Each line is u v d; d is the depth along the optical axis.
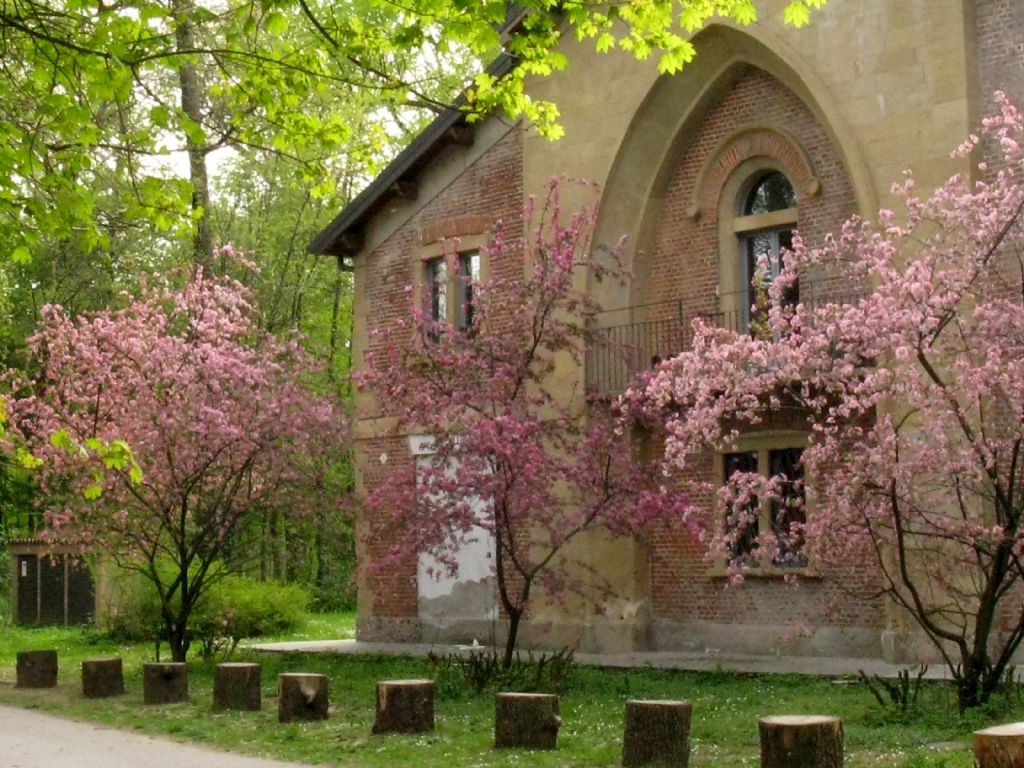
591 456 16.75
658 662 19.23
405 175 24.20
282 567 33.84
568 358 21.42
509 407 16.77
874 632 18.56
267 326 35.44
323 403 20.80
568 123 22.11
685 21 12.24
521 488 16.56
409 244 24.44
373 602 24.66
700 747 11.99
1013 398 12.94
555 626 21.70
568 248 17.56
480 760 11.36
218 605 26.11
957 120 17.72
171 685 16.09
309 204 36.72
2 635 28.67
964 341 13.15
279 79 12.12
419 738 12.64
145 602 25.97
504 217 22.97
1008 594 16.95
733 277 20.75
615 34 21.56
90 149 15.56
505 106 12.45
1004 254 14.88
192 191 12.55
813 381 13.92
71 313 33.97
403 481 17.28
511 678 16.47
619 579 21.14
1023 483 13.01
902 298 13.05
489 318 17.55
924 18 18.11
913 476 13.49
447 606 23.50
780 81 20.19
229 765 11.48
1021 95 17.48
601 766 11.00
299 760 11.75
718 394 16.39
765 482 14.36
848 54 18.80
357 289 25.23
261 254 36.78
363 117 25.08
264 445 19.88
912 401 13.20
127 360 20.31
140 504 20.36
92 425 20.33
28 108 12.73
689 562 20.91
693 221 21.28
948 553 14.34
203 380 19.91
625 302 21.53
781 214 20.22
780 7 19.56
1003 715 12.59
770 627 19.81
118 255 34.81
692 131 21.31
